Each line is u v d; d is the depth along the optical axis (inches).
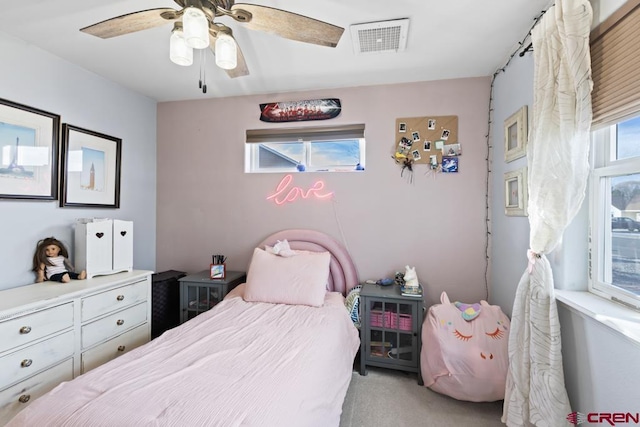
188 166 119.3
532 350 57.4
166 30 73.4
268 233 112.5
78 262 85.1
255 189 113.7
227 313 78.8
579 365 52.3
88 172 94.3
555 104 54.6
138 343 90.4
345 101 106.1
